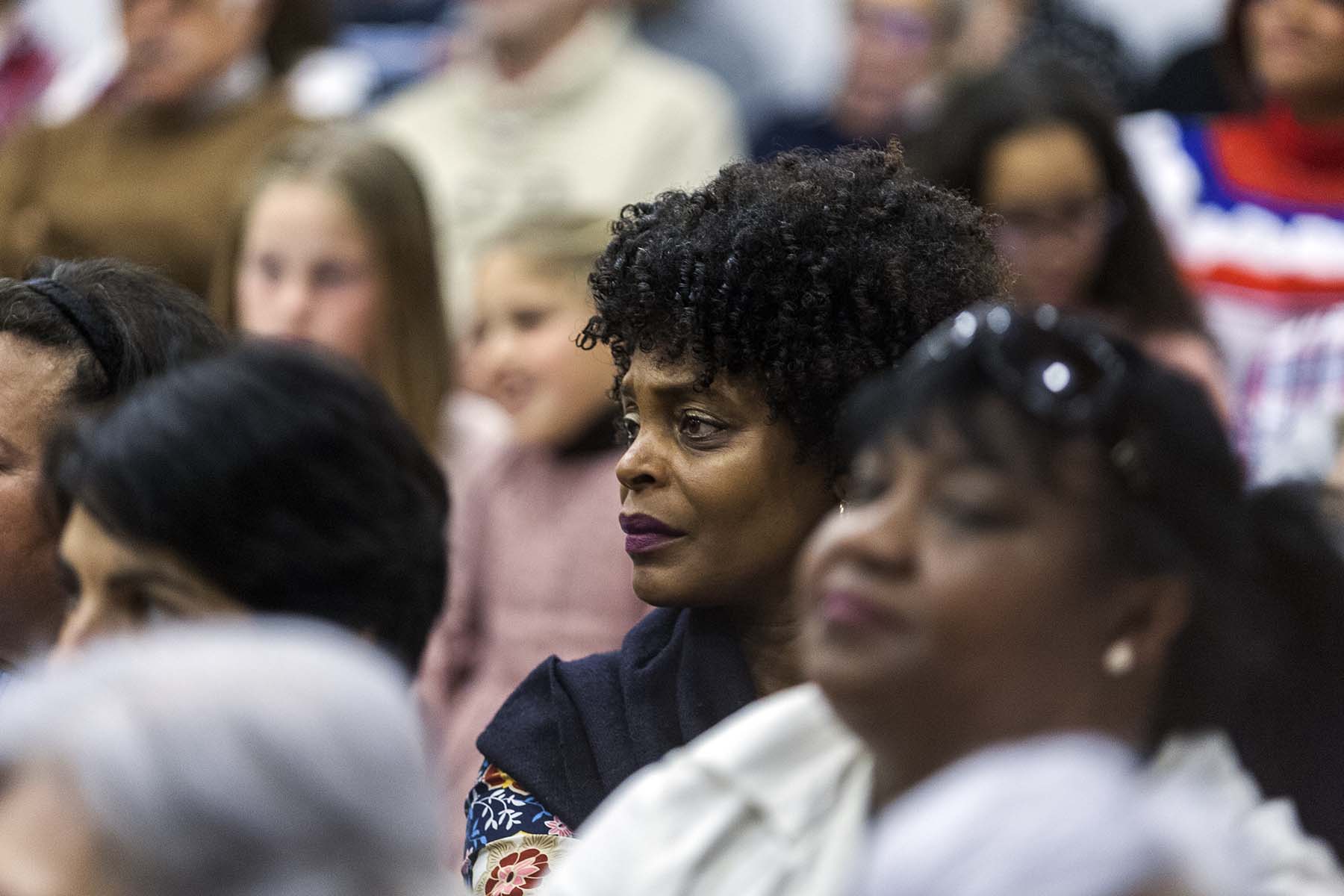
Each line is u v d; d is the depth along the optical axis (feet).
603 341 18.83
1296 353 35.29
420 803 11.69
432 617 15.57
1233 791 13.74
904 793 13.16
